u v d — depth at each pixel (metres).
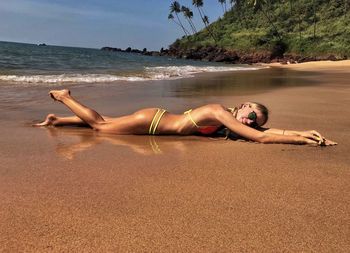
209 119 4.82
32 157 3.77
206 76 18.67
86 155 3.91
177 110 7.14
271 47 75.00
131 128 4.95
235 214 2.61
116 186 3.05
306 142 4.54
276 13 91.69
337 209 2.73
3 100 7.77
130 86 11.59
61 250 2.11
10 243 2.17
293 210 2.70
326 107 7.73
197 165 3.67
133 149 4.22
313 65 47.69
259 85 13.73
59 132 5.00
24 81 11.77
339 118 6.47
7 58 27.92
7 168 3.41
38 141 4.45
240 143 4.60
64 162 3.64
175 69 25.50
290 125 5.75
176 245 2.20
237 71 27.14
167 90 10.82
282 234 2.36
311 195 2.98
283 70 31.83
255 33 86.25
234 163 3.76
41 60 28.73
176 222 2.47
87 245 2.17
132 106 7.47
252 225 2.46
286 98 9.27
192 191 3.00
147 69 23.53
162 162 3.74
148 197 2.85
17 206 2.63
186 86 12.31
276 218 2.56
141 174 3.36
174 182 3.19
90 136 4.83
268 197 2.92
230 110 4.91
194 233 2.34
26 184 3.04
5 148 4.07
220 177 3.34
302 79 18.09
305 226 2.46
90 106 7.35
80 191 2.93
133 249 2.15
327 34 74.56
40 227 2.36
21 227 2.35
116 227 2.38
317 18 83.25
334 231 2.41
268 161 3.85
